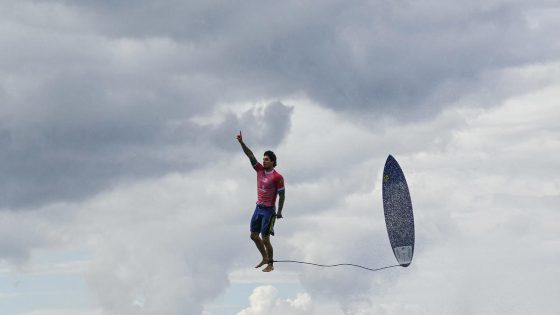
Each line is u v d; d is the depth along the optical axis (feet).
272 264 74.38
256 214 73.31
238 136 72.84
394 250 92.48
